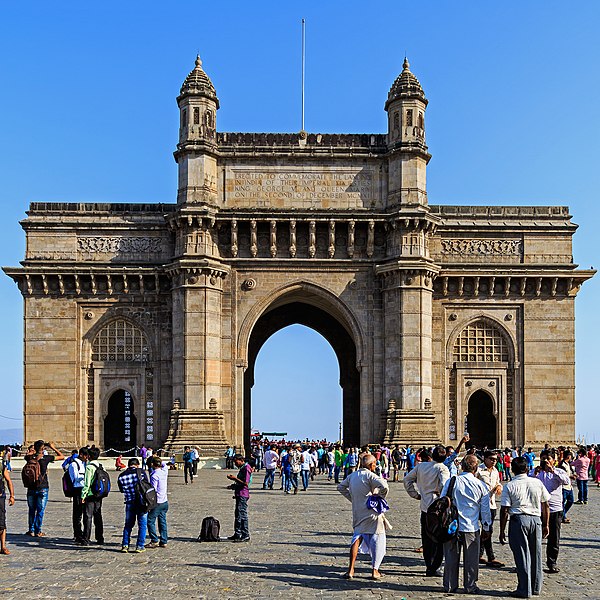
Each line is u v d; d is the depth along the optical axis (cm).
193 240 7969
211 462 7606
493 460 3366
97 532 3344
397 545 3328
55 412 8188
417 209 8031
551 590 2508
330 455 7569
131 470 3173
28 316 8250
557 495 2820
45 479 3581
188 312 7869
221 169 8225
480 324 8462
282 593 2400
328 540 3459
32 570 2739
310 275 8200
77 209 8388
